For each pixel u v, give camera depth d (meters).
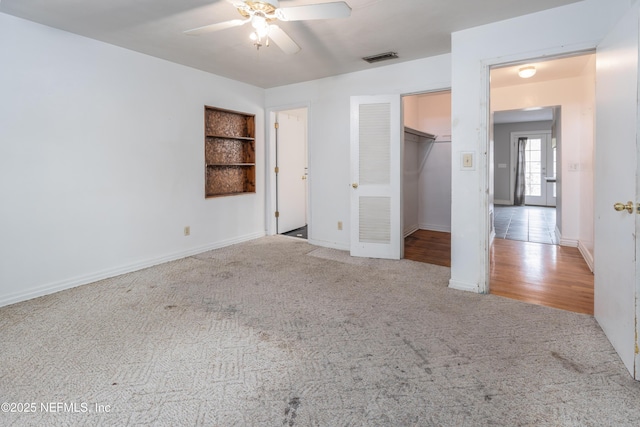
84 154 3.32
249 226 5.26
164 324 2.48
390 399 1.67
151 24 3.00
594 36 2.52
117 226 3.61
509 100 4.96
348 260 4.19
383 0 2.57
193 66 4.22
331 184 4.80
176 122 4.13
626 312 1.90
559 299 2.93
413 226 6.08
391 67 4.16
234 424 1.51
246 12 2.23
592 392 1.70
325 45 3.51
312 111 4.92
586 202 4.12
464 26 3.01
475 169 3.04
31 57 2.94
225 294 3.06
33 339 2.26
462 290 3.15
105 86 3.45
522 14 2.77
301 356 2.05
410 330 2.37
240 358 2.03
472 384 1.78
